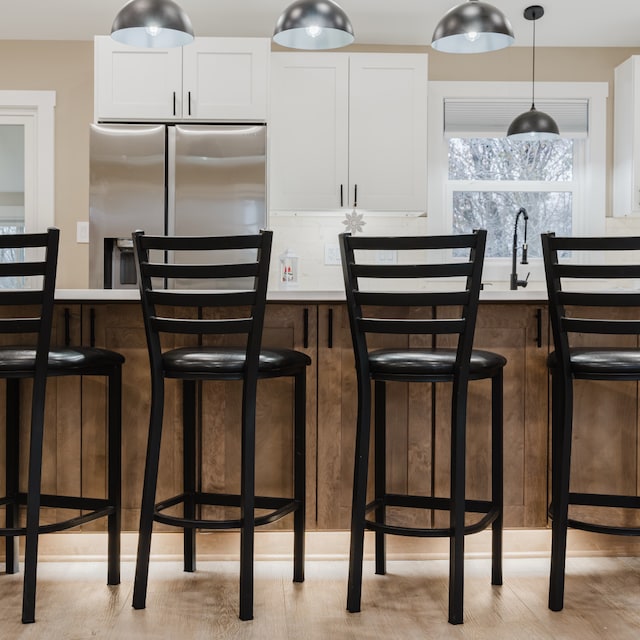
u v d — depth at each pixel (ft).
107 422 8.21
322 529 8.31
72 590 7.54
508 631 6.55
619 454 8.38
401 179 14.49
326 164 14.44
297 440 7.70
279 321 8.23
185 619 6.80
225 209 13.28
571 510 8.57
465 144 16.11
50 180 15.28
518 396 8.29
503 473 8.18
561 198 16.11
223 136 13.33
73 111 15.34
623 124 15.23
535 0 13.53
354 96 14.46
